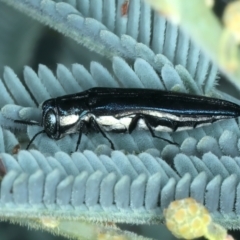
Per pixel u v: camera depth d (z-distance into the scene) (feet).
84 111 0.19
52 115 0.19
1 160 0.18
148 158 0.18
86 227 0.18
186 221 0.17
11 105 0.19
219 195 0.18
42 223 0.18
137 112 0.19
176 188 0.18
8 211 0.18
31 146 0.19
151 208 0.18
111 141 0.19
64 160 0.18
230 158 0.19
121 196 0.18
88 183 0.18
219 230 0.18
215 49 0.15
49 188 0.18
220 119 0.19
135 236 0.18
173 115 0.19
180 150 0.19
